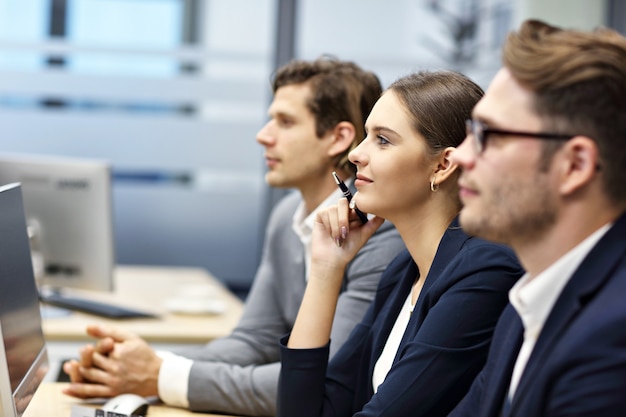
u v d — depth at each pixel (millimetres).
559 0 5805
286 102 2559
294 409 1900
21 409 1722
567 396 1186
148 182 5961
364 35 5922
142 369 2188
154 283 4270
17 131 5762
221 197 6043
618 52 1214
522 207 1251
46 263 3459
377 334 1935
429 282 1776
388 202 1800
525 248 1293
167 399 2168
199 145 5945
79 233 3402
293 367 1904
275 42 5922
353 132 2547
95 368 2195
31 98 5766
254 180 6047
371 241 2254
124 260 6008
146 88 5859
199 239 6059
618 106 1207
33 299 1939
